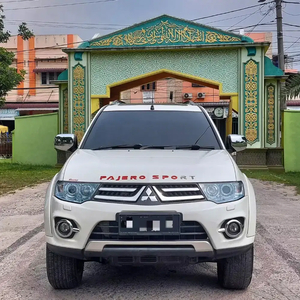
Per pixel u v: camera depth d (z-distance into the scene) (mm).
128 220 3406
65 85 16047
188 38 14469
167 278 4438
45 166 16562
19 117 17297
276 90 14836
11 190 10602
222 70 14484
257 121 14391
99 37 14750
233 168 3838
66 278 3938
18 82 15484
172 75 14977
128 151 4422
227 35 14289
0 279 4434
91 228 3447
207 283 4270
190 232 3455
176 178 3535
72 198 3566
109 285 4230
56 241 3594
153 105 5430
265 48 14336
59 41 30828
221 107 25844
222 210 3492
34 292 4051
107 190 3514
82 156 4203
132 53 14734
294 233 6289
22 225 6898
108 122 5055
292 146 15047
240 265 3797
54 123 16984
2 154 19859
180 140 4746
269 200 9141
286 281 4316
